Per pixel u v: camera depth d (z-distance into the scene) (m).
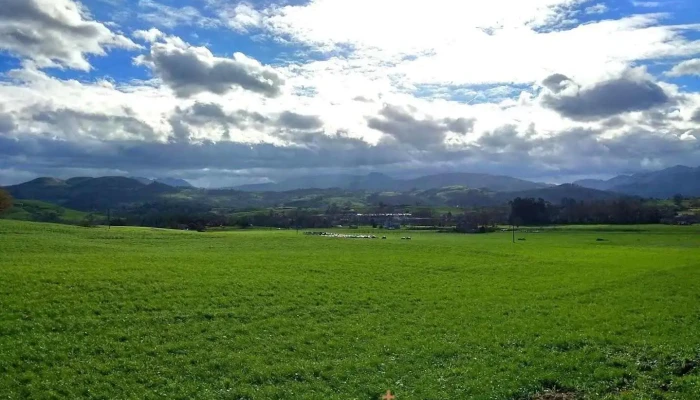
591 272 72.19
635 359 32.09
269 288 50.75
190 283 50.41
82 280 47.78
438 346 34.41
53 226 107.19
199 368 29.67
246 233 140.75
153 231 120.44
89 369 28.88
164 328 36.59
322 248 97.19
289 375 29.17
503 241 141.00
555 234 181.12
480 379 28.55
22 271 49.59
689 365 30.61
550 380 28.67
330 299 47.81
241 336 35.66
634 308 46.84
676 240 150.62
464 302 48.88
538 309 46.22
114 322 37.03
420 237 156.50
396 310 45.00
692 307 47.34
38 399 25.19
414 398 25.95
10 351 30.08
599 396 26.66
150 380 27.86
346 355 32.59
